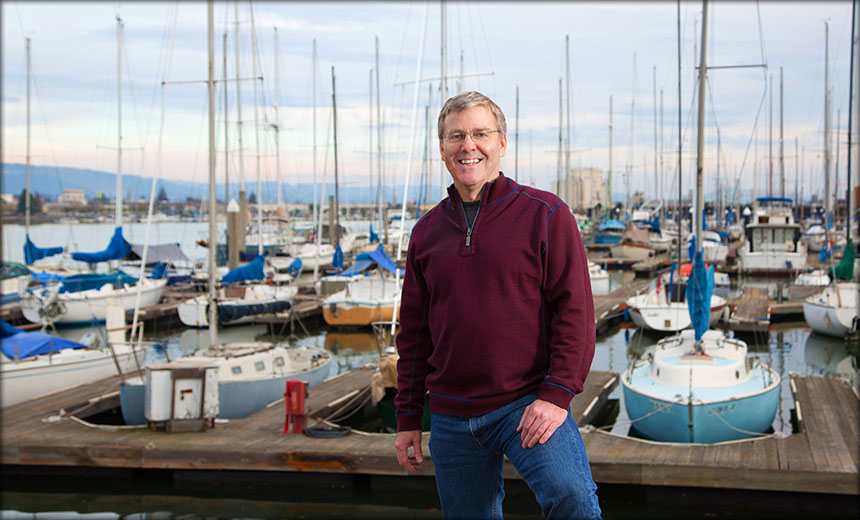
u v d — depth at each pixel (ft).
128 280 80.64
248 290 77.30
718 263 120.57
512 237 6.74
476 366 6.79
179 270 112.68
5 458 30.17
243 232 99.30
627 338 69.72
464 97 7.06
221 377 38.37
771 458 27.12
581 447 6.53
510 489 27.35
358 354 64.85
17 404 37.73
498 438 6.76
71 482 30.37
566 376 6.42
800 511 26.04
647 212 192.54
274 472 29.55
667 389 33.58
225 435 31.50
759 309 77.36
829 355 61.31
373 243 120.16
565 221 6.81
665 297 71.10
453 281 6.88
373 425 39.99
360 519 27.32
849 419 32.96
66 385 41.78
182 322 74.74
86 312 72.95
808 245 151.94
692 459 27.17
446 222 7.19
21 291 74.13
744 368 35.55
